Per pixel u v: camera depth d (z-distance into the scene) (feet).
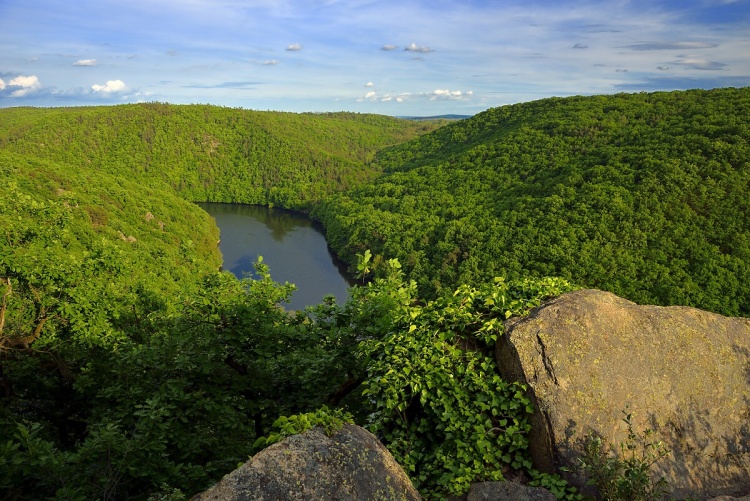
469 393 17.61
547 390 16.71
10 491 17.99
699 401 17.67
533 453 16.83
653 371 17.61
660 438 16.88
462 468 15.96
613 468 14.30
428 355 18.24
